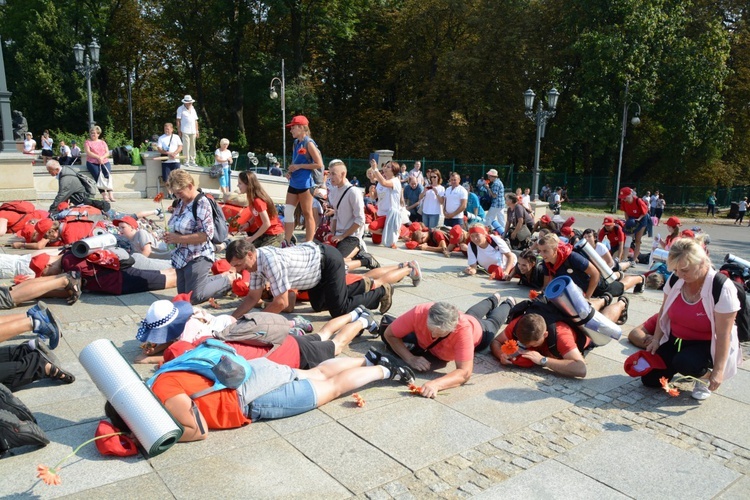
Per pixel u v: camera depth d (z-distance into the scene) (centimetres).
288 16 3925
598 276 625
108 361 350
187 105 1675
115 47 4103
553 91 2009
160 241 851
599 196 3941
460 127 3712
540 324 493
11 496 305
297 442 373
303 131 803
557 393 468
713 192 4241
